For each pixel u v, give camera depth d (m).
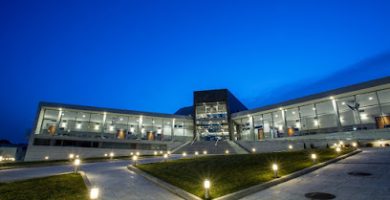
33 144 43.94
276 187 11.01
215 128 66.56
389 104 42.53
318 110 52.78
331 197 8.72
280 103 53.09
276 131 57.78
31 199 9.72
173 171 16.53
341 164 15.98
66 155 44.69
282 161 18.27
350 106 45.00
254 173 14.02
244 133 69.88
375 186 9.63
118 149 49.78
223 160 20.98
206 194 9.61
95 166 24.48
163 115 63.06
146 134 62.47
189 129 70.31
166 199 10.08
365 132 35.47
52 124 56.00
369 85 38.25
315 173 13.59
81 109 52.22
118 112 56.38
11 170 22.00
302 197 9.05
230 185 11.31
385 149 24.53
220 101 68.81
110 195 10.77
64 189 11.48
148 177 15.15
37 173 19.41
